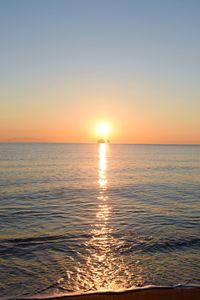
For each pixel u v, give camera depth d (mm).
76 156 100188
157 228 14695
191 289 8406
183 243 12438
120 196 24344
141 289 8352
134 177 39281
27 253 11273
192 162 72500
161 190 27938
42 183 31641
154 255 11188
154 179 37094
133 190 27781
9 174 39438
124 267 10156
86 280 9234
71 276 9484
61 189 27672
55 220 16203
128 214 17781
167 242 12547
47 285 8875
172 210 18953
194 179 37312
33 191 26109
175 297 7953
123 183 32969
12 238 12891
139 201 22125
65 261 10617
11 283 8930
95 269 9984
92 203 21125
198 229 14531
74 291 8578
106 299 7871
